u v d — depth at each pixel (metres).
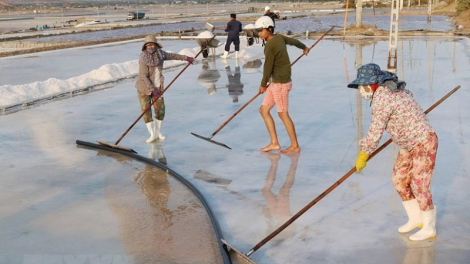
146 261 4.38
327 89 12.23
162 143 8.14
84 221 5.26
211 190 6.03
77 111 10.64
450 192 5.71
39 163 7.26
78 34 43.84
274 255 4.40
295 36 28.53
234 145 7.91
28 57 21.25
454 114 9.31
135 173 6.76
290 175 6.46
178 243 4.71
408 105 4.30
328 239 4.67
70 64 18.62
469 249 4.39
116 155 7.60
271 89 7.25
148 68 8.00
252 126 9.03
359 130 8.54
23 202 5.82
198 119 9.66
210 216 5.09
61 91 12.64
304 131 8.59
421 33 26.81
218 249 4.56
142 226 5.11
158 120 8.29
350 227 4.90
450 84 12.18
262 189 6.01
